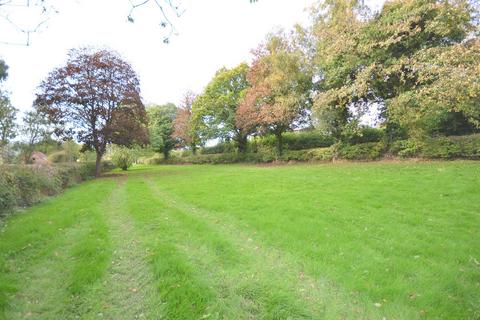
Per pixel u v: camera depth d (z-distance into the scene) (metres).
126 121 19.91
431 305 3.04
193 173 18.36
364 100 17.20
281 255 4.51
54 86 18.92
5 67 18.53
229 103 29.31
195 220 6.40
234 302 3.25
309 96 20.81
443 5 12.91
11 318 3.04
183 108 38.38
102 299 3.40
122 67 20.31
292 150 24.64
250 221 6.16
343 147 19.27
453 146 13.71
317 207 6.96
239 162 29.83
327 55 17.08
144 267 4.21
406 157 15.70
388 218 5.89
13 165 9.98
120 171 26.80
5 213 7.54
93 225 6.18
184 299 3.24
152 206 8.02
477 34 12.94
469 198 6.98
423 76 12.46
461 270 3.71
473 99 11.60
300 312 3.03
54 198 10.30
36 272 4.10
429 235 4.91
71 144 29.02
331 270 3.86
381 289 3.35
